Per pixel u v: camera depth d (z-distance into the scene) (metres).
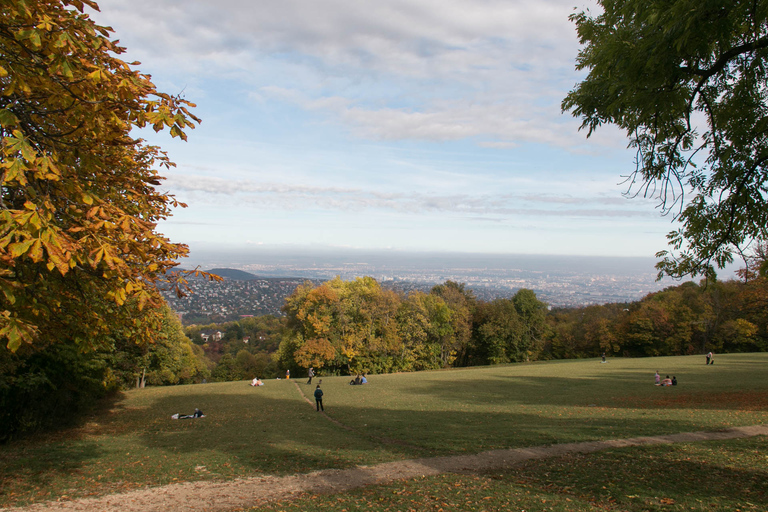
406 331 61.47
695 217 9.80
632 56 7.52
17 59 5.80
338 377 46.03
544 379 36.72
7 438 15.45
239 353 84.19
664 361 47.53
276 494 8.88
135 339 10.35
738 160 9.11
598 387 29.86
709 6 6.30
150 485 9.66
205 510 8.03
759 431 13.03
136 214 9.09
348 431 16.58
